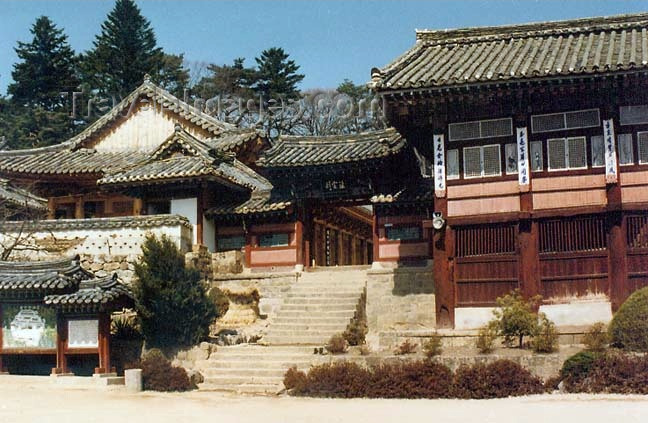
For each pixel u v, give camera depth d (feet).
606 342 73.97
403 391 72.02
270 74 245.24
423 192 106.42
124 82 225.76
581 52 89.51
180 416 61.93
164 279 93.15
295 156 113.09
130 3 230.27
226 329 106.42
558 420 54.70
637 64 79.05
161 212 122.42
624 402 61.87
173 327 91.61
